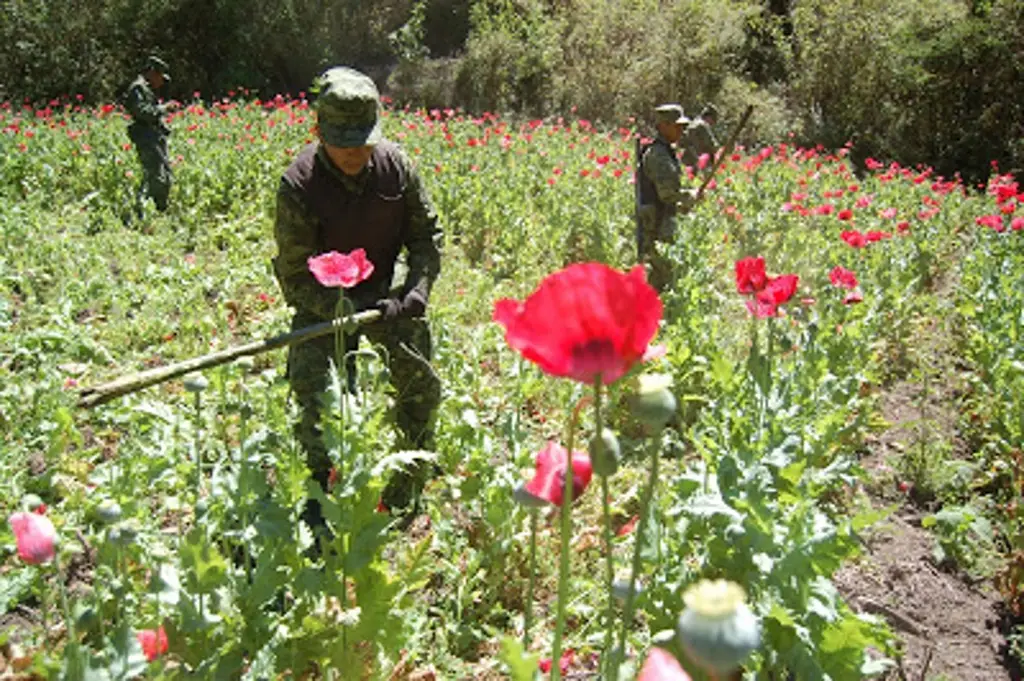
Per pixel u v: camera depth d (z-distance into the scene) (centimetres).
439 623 354
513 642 162
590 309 146
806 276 732
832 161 1623
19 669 271
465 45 2667
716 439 356
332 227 392
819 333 496
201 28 2752
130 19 2648
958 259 1028
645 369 532
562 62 2475
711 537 282
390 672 292
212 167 1200
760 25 2433
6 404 511
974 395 599
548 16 2623
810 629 254
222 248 994
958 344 710
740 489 280
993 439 525
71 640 214
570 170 1240
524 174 1216
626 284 144
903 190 1266
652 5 2453
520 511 376
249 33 2734
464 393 523
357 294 409
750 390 362
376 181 396
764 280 343
